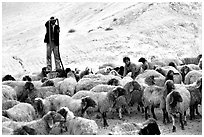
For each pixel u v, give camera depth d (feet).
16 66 129.39
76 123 43.24
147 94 50.85
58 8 258.16
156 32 151.43
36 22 233.55
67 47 145.28
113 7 207.10
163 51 137.69
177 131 46.19
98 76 63.10
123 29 159.43
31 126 43.39
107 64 93.81
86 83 58.75
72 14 221.46
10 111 47.32
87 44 146.00
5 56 137.49
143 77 61.41
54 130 44.75
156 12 168.55
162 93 49.55
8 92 55.72
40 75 77.51
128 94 52.24
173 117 46.68
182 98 47.26
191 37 149.59
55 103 50.72
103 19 182.19
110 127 48.14
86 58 133.59
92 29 165.17
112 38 149.38
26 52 156.76
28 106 48.85
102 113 49.49
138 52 134.82
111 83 57.57
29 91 58.29
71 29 176.76
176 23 158.40
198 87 50.34
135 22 163.73
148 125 42.52
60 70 75.56
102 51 137.69
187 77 60.64
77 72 82.79
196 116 52.49
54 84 62.90
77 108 48.52
